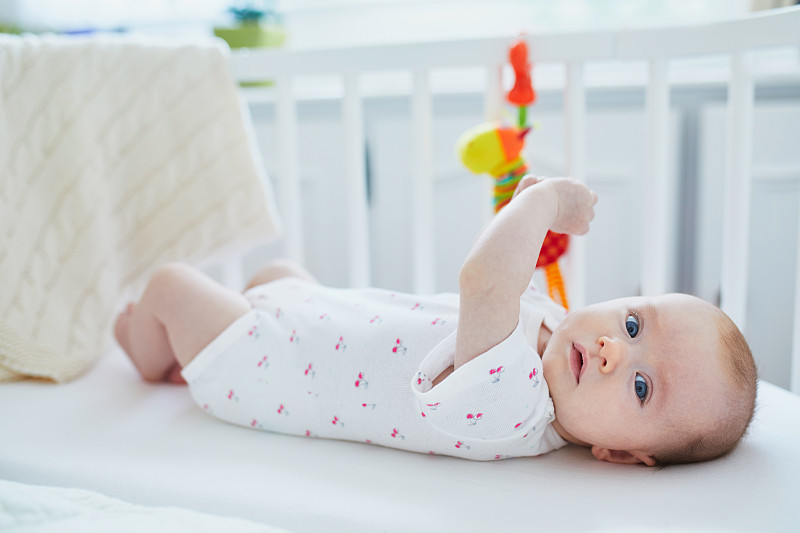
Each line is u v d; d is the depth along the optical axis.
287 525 0.74
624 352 0.82
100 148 1.17
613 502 0.74
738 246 1.09
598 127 1.55
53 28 1.76
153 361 1.07
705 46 1.05
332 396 0.91
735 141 1.07
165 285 1.02
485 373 0.78
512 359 0.79
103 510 0.69
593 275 1.62
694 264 1.57
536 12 1.71
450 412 0.81
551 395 0.85
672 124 1.52
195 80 1.21
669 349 0.82
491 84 1.14
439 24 1.76
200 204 1.22
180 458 0.86
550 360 0.86
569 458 0.88
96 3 1.77
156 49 1.20
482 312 0.77
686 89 1.50
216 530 0.65
